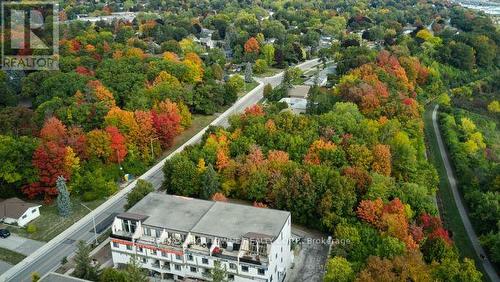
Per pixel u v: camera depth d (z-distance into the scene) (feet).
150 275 341.41
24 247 376.68
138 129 497.05
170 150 539.70
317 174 399.24
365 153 445.78
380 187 393.50
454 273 313.32
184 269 329.31
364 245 339.57
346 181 393.29
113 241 341.41
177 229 329.52
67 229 399.03
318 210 381.19
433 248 344.08
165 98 590.14
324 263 352.49
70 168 444.55
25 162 433.48
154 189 437.58
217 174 434.71
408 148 479.82
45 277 306.55
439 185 515.09
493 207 419.33
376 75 653.71
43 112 540.11
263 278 309.63
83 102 560.20
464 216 456.45
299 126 497.46
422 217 382.01
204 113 650.02
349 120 506.89
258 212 348.38
